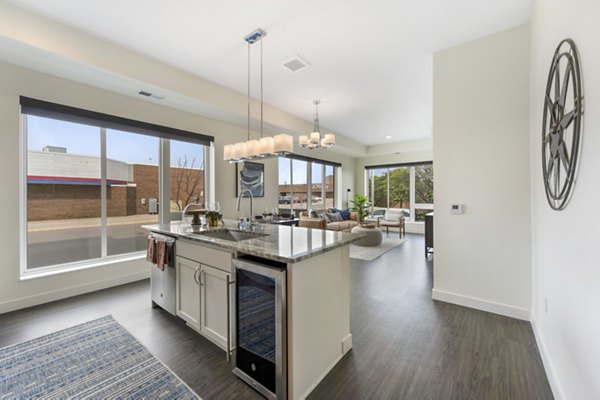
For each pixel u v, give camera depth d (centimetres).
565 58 142
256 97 430
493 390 159
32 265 297
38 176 299
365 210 830
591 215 111
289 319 148
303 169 742
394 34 260
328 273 180
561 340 149
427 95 423
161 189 402
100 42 266
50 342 209
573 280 131
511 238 249
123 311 264
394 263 450
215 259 194
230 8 224
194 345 206
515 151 246
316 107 480
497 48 254
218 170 465
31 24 226
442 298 289
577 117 124
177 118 399
